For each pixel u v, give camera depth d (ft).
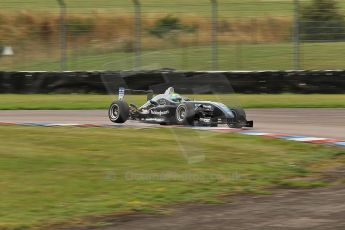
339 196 90.84
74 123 183.11
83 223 77.30
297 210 81.66
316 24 296.30
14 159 123.13
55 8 398.21
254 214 80.02
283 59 327.88
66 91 277.64
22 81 278.87
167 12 354.95
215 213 81.46
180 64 317.83
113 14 362.12
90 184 101.14
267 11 364.38
